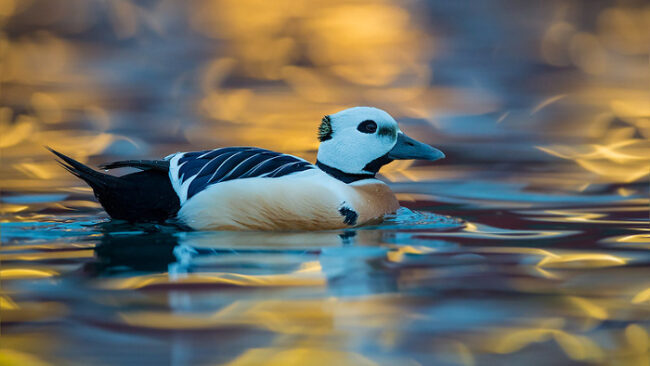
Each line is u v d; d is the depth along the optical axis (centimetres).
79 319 701
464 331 687
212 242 955
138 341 659
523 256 914
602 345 662
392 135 1147
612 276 836
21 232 1006
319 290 778
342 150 1140
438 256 910
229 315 711
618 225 1094
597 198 1306
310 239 984
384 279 818
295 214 1020
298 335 673
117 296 755
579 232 1048
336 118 1151
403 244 968
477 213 1188
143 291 770
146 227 998
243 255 896
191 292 768
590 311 733
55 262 866
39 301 744
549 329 692
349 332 680
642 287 798
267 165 1047
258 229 1017
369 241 980
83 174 976
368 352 643
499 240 999
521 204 1263
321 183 1051
